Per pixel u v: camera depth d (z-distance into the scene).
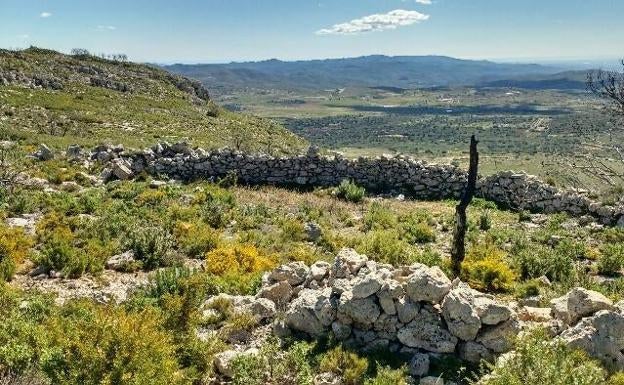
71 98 72.81
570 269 14.85
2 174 22.23
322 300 9.97
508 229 20.25
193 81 122.56
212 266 14.42
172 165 27.23
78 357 7.65
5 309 10.30
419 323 9.30
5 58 85.81
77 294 12.45
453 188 25.81
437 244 18.41
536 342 8.01
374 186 26.88
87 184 24.41
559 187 24.09
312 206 23.03
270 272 12.66
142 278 14.04
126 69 111.38
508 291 13.28
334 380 8.49
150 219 19.05
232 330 10.23
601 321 8.74
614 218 21.27
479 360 8.88
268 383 8.34
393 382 8.21
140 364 7.53
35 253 14.87
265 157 27.48
